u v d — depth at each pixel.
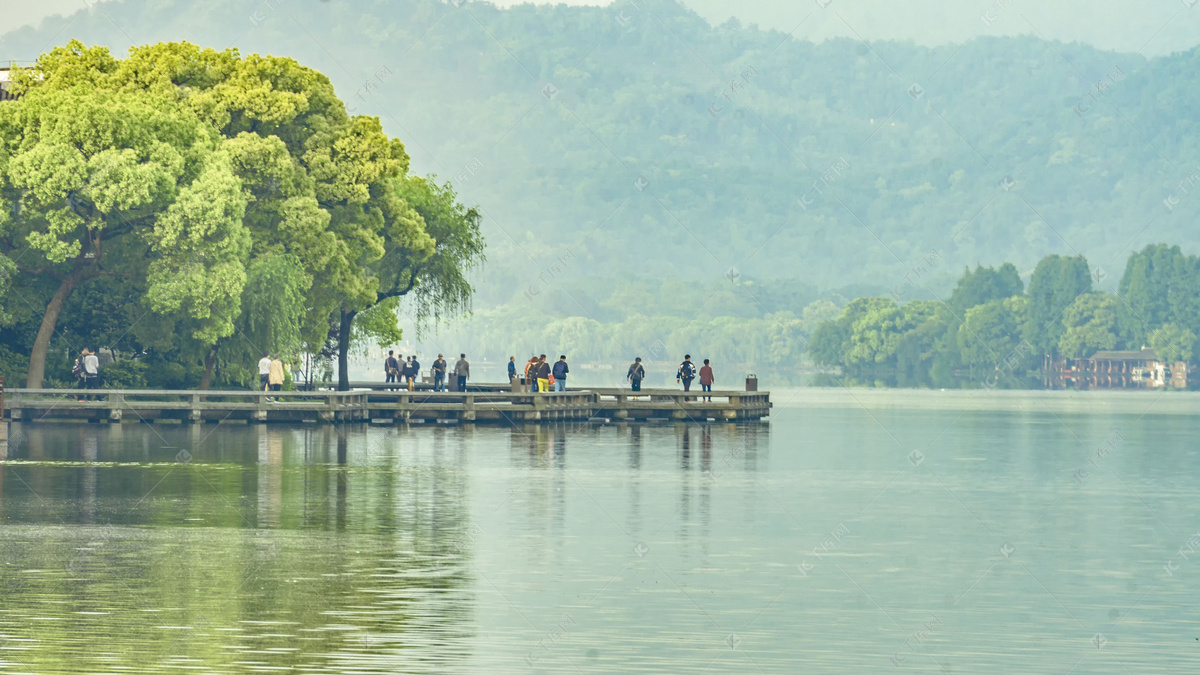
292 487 67.06
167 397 126.12
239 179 119.81
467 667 35.19
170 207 115.50
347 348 149.12
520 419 125.00
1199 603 43.94
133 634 37.50
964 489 73.50
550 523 57.25
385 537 52.84
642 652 37.16
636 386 135.00
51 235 113.94
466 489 67.44
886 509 64.25
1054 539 55.94
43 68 129.00
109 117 114.62
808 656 37.16
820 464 86.19
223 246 117.88
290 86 133.62
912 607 42.88
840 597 44.19
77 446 87.81
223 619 39.28
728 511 61.91
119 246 121.06
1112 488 74.88
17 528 53.84
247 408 113.75
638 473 76.62
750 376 142.75
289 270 125.56
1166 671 36.19
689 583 45.72
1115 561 50.94
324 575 45.50
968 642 38.88
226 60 132.25
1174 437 122.12
